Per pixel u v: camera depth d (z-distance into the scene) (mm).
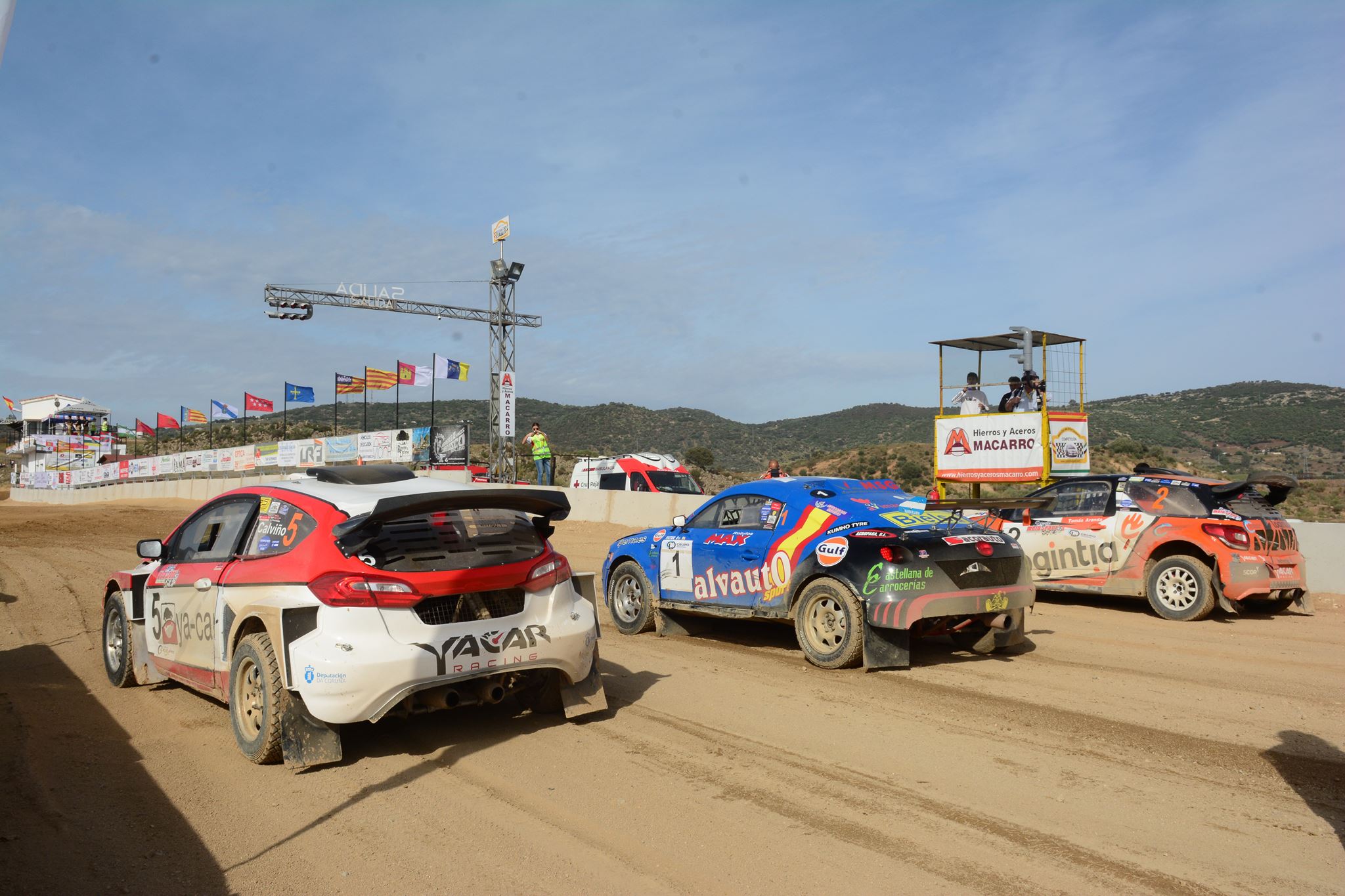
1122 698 6648
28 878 3898
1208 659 7977
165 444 83125
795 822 4395
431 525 5598
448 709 6125
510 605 5676
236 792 4934
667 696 6805
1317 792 4754
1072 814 4477
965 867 3885
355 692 5047
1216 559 9656
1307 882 3740
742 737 5766
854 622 7387
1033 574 10930
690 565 8938
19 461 88688
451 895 3711
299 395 49906
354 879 3871
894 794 4754
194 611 6355
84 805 4758
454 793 4867
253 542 6016
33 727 6176
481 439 108375
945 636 8992
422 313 49281
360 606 5137
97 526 26719
